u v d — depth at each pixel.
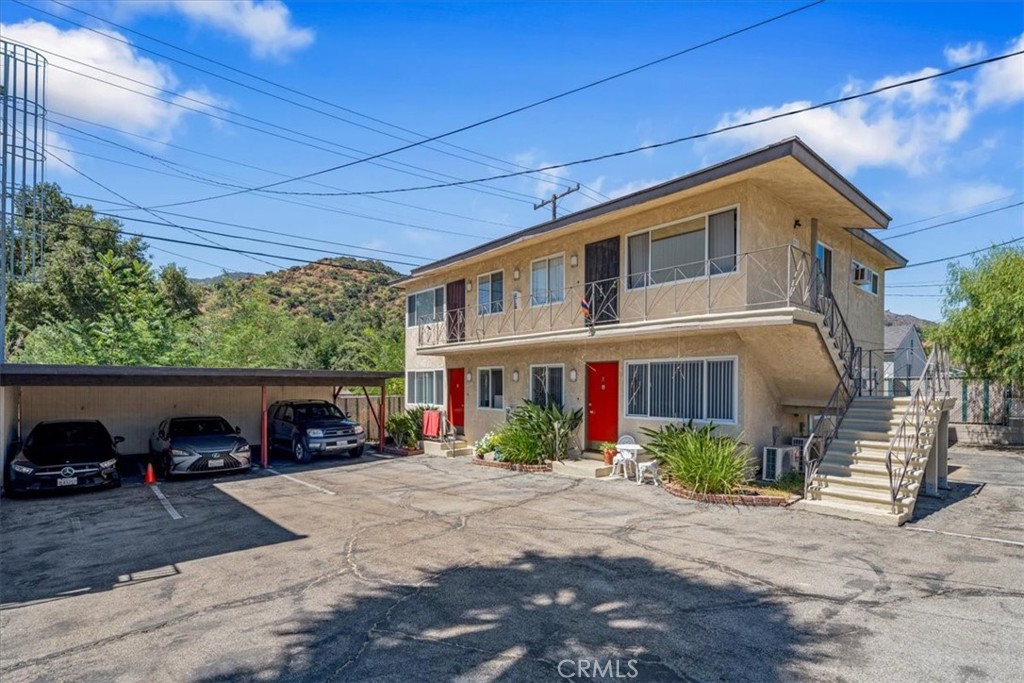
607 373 15.09
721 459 10.98
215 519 10.15
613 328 13.48
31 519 10.43
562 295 16.19
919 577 6.66
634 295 13.95
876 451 10.65
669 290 13.14
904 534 8.43
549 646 5.07
